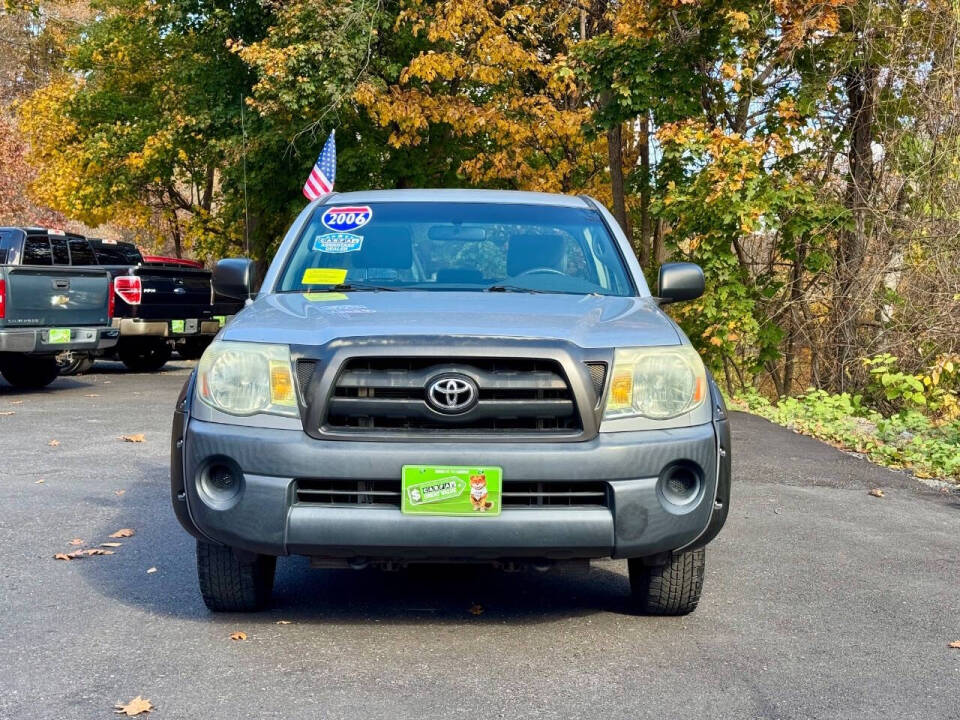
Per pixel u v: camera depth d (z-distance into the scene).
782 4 17.19
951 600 5.53
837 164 18.45
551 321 4.74
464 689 4.06
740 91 19.39
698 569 4.92
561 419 4.49
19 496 7.77
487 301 5.13
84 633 4.72
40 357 16.03
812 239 17.62
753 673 4.32
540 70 25.58
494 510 4.36
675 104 18.73
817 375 18.42
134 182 34.47
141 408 13.45
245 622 4.92
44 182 37.31
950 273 15.48
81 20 54.12
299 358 4.52
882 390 16.55
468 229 5.94
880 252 16.77
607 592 5.57
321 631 4.79
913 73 16.66
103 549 6.25
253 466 4.41
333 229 5.96
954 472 9.79
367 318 4.72
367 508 4.38
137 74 37.03
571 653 4.52
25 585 5.50
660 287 5.82
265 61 25.64
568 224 6.09
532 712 3.84
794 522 7.47
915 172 16.11
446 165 30.17
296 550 4.44
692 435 4.55
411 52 28.00
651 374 4.58
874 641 4.80
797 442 11.66
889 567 6.23
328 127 27.91
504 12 25.84
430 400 4.39
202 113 29.25
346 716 3.78
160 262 21.92
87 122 35.81
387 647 4.57
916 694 4.12
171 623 4.89
